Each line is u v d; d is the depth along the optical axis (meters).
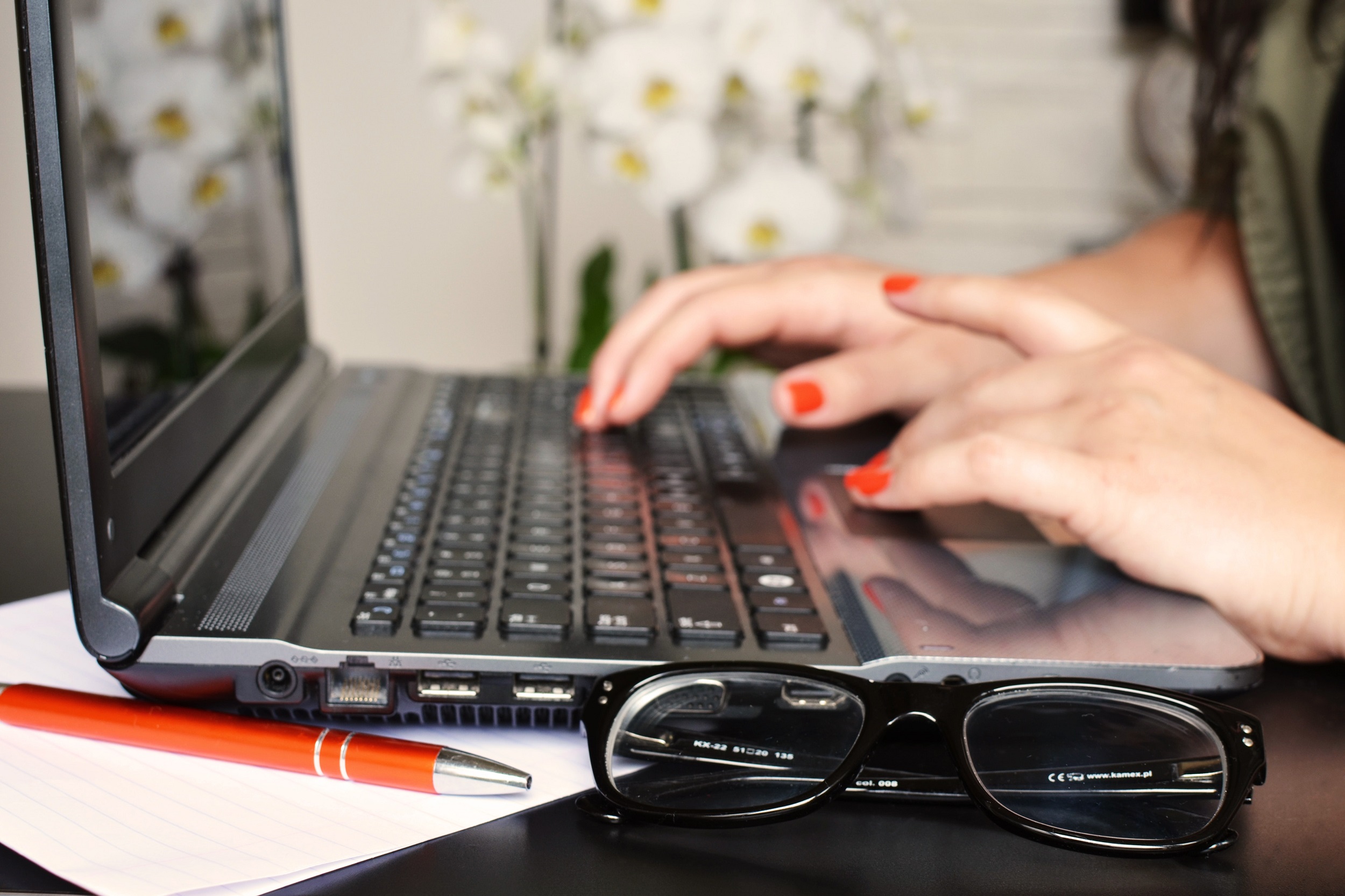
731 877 0.29
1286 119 0.71
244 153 0.57
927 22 1.72
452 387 0.70
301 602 0.37
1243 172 0.73
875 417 0.68
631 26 0.88
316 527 0.44
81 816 0.30
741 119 0.96
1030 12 1.71
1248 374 0.78
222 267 0.52
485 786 0.32
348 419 0.60
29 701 0.35
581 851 0.30
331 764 0.32
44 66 0.30
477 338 1.70
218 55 0.53
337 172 1.61
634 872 0.29
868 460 0.59
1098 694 0.34
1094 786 0.32
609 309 1.16
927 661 0.36
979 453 0.44
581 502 0.50
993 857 0.30
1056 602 0.41
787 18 0.88
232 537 0.42
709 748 0.33
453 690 0.35
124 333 0.37
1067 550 0.46
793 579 0.42
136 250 0.39
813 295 0.68
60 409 0.32
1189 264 0.80
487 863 0.29
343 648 0.34
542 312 1.06
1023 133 1.76
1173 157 1.73
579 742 0.35
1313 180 0.70
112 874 0.27
